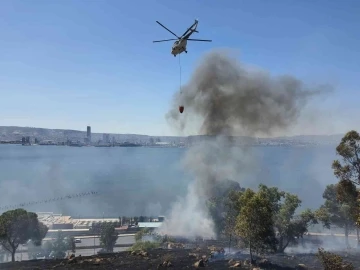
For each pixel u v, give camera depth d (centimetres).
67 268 4653
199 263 4772
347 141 4272
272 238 5025
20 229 6331
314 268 4716
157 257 5394
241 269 4578
